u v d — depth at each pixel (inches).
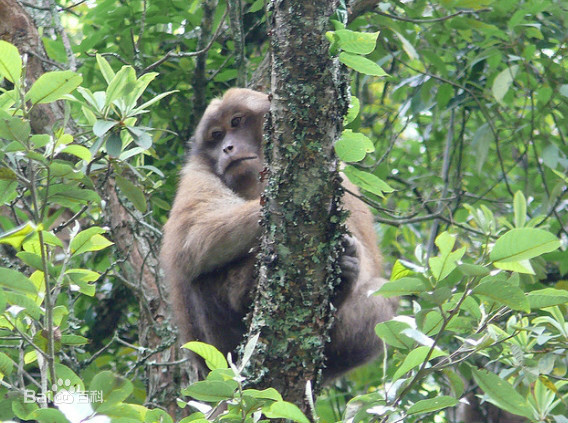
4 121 302.8
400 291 283.0
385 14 539.2
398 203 671.8
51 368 291.3
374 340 470.0
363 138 314.0
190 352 471.8
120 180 372.8
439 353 299.3
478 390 589.0
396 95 631.2
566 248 547.8
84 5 703.1
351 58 302.0
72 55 477.1
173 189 568.1
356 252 390.3
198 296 443.8
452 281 491.8
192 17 571.2
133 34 563.2
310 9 304.3
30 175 316.8
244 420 270.8
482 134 565.9
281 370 314.8
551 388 339.6
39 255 309.4
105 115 344.2
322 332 320.5
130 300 573.3
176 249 443.2
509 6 580.4
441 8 602.2
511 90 596.4
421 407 290.5
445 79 576.7
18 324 314.0
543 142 569.6
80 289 325.4
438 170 686.5
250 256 414.0
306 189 311.3
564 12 557.3
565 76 575.5
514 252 272.4
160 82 577.6
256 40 602.2
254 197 466.0
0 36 497.4
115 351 566.6
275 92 310.8
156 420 282.4
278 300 315.0
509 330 350.3
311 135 309.0
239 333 443.8
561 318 356.2
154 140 557.9
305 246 313.4
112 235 508.4
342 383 626.5
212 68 594.2
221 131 482.3
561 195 595.5
